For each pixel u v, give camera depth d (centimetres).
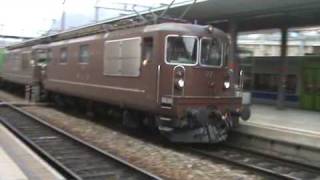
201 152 1417
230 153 1449
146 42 1562
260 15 2150
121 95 1709
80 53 2148
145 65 1555
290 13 2069
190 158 1324
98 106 2130
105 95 1844
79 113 2450
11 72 3919
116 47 1759
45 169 934
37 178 858
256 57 2786
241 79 1650
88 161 1245
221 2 1845
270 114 2064
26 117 2219
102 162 1234
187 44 1506
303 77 2466
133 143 1545
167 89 1483
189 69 1504
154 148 1462
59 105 2683
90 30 2119
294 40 4250
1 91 4450
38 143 1511
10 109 2605
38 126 1912
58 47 2495
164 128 1490
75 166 1185
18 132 1703
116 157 1234
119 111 1902
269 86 2684
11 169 893
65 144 1502
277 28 2475
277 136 1466
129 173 1109
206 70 1532
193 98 1462
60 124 2014
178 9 2033
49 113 2412
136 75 1608
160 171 1159
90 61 2012
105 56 1852
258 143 1534
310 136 1363
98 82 1916
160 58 1486
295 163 1312
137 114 1725
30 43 3362
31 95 3042
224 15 2183
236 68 2245
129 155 1355
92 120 2169
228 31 2317
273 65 2655
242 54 2900
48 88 2672
